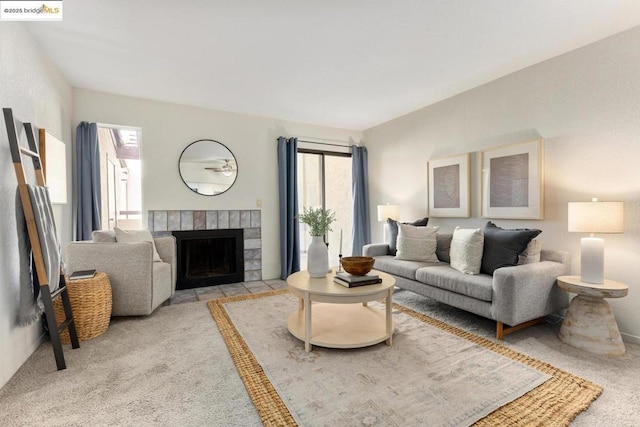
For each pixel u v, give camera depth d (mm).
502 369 1864
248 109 4133
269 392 1636
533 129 2895
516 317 2209
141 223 3738
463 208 3547
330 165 5195
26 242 1909
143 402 1562
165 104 3832
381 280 2322
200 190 4027
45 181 2371
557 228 2732
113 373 1839
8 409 1502
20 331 1943
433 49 2586
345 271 2441
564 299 2525
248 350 2133
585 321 2172
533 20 2174
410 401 1556
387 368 1884
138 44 2477
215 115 4133
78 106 3365
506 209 3111
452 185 3680
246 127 4336
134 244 2719
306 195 5016
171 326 2602
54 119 2799
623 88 2322
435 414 1456
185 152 3939
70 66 2854
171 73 3023
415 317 2771
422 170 4129
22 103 2131
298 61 2791
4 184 1867
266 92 3537
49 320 1877
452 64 2867
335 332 2266
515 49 2590
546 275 2387
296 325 2408
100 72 2988
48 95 2646
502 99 3152
